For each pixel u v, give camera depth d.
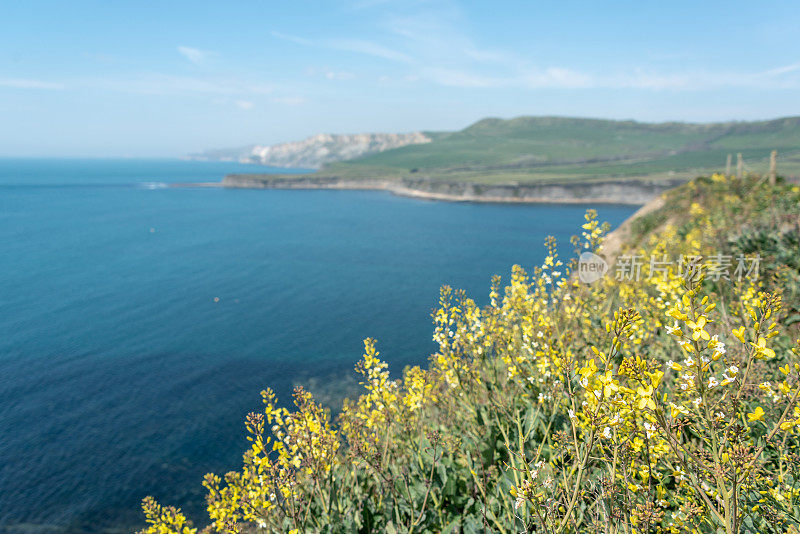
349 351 37.12
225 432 26.02
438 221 135.38
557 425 5.45
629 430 3.14
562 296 6.62
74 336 41.62
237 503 4.86
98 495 21.33
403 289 58.03
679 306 2.75
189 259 77.75
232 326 43.84
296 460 4.96
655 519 3.07
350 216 146.25
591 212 6.61
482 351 6.29
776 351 5.62
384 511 5.29
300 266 72.69
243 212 153.12
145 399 30.05
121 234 103.94
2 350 38.28
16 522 19.94
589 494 3.94
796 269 9.71
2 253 81.56
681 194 29.80
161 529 5.30
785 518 3.24
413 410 6.38
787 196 17.97
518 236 106.19
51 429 26.75
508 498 4.82
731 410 2.87
